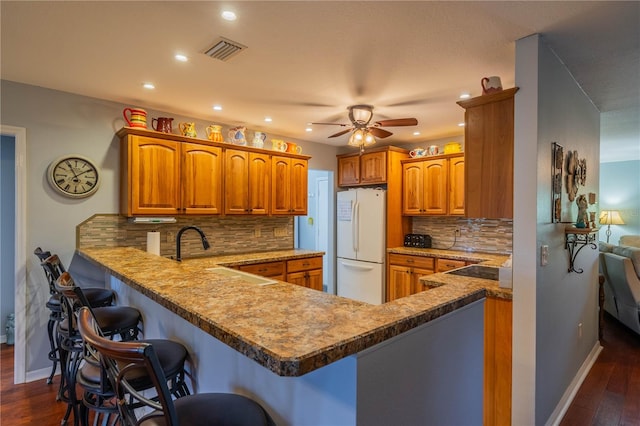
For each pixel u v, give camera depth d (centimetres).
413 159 462
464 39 199
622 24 182
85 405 158
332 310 114
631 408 246
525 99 195
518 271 196
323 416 100
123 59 228
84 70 246
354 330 94
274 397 116
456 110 335
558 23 181
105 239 312
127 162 301
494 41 201
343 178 519
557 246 226
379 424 98
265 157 396
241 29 190
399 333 102
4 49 215
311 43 205
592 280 326
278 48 212
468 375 144
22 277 275
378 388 98
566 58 223
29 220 277
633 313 387
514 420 197
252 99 306
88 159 302
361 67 239
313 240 621
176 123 354
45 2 166
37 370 282
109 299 258
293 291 143
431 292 143
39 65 238
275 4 167
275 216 425
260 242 431
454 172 424
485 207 211
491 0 162
